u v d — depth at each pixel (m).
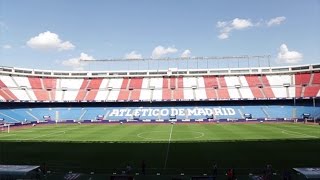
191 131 69.25
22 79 111.88
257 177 31.80
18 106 101.94
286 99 102.88
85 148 48.50
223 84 113.69
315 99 100.31
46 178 31.47
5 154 44.28
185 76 119.69
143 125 86.81
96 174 33.25
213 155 42.34
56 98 109.69
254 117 97.19
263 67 116.31
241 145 49.31
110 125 87.81
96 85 117.00
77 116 102.38
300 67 112.19
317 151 43.84
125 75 120.88
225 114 99.50
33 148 48.81
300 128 73.56
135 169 36.00
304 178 27.88
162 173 34.16
